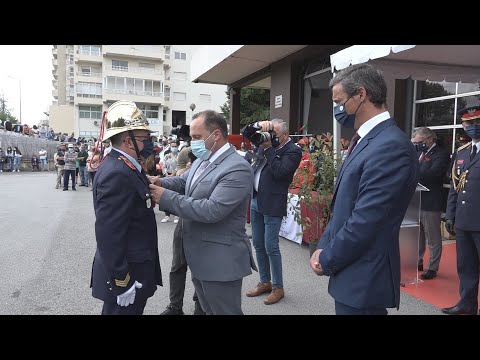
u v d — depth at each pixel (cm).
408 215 432
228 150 250
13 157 2452
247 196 241
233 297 249
